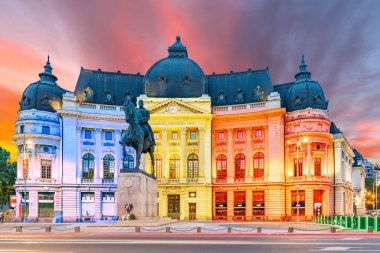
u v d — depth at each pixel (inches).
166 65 2992.1
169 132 2913.4
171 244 921.5
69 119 2792.8
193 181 2815.0
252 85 2994.6
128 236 1184.8
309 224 2075.5
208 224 2010.3
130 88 3107.8
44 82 2901.1
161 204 2797.7
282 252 772.6
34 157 2677.2
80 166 2810.0
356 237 1211.9
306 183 2635.3
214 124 2952.8
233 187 2822.3
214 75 3149.6
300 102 2787.9
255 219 2719.0
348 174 3449.8
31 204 2630.4
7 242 993.5
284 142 2800.2
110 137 2933.1
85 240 1037.2
